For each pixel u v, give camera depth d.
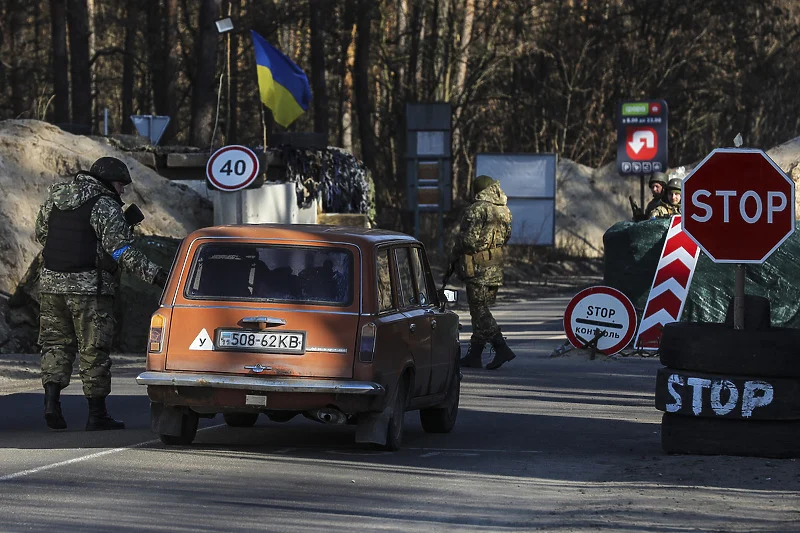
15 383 39.97
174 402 25.83
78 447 27.09
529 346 53.19
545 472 24.62
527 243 113.81
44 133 67.50
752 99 150.88
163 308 26.03
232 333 25.66
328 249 26.14
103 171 29.52
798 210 81.50
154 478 23.38
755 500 20.83
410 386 27.91
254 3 126.38
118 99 184.25
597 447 28.25
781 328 26.56
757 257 26.23
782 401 25.20
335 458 26.23
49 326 29.80
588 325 48.19
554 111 150.50
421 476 24.11
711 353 25.58
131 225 29.91
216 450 26.98
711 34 151.88
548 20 151.12
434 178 106.88
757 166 26.25
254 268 26.08
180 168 78.38
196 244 26.36
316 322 25.55
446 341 30.50
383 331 25.89
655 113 106.81
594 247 130.38
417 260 29.72
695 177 26.34
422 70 144.50
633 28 152.50
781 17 152.88
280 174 76.75
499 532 19.11
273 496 21.88
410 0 141.38
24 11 142.25
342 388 25.16
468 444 28.77
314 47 126.81
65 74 125.31
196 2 147.38
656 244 49.03
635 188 137.12
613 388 40.03
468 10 142.75
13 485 22.55
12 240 58.50
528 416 33.72
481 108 151.00
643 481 22.89
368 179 85.94
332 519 20.05
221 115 111.06
